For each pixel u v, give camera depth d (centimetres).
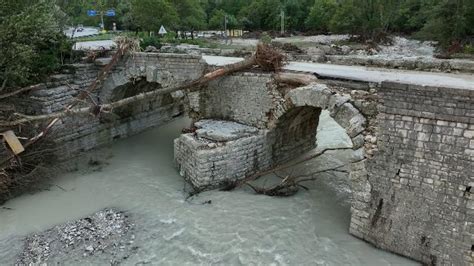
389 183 1323
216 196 1727
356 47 4862
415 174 1260
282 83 1762
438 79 1481
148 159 2269
